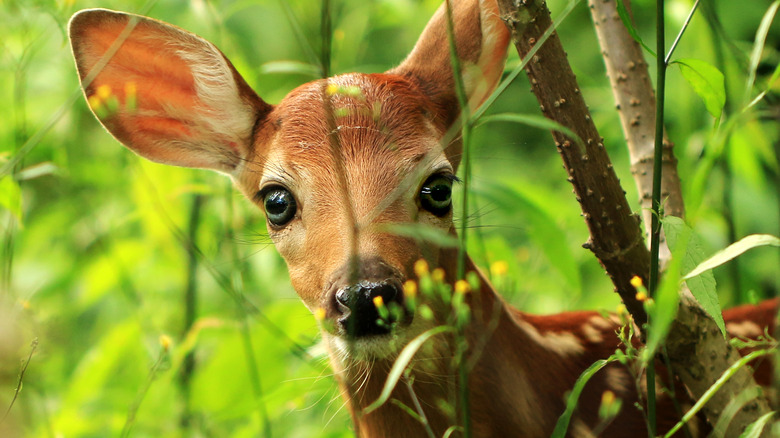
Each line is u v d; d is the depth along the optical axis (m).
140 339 9.91
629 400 7.41
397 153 7.34
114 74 8.77
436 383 7.11
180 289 11.18
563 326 8.04
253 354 8.74
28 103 11.81
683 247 4.93
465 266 7.22
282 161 7.56
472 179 7.79
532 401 7.30
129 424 7.75
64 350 10.80
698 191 5.03
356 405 7.34
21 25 9.12
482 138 13.63
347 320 6.67
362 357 6.71
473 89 8.27
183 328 10.10
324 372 8.36
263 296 10.62
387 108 7.62
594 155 6.28
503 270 6.38
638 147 7.43
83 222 11.58
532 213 6.75
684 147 10.32
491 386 7.20
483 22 8.21
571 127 6.25
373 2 12.12
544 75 6.23
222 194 9.81
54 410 9.82
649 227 7.23
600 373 7.51
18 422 7.86
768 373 8.05
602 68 13.69
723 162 9.29
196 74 8.55
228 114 8.48
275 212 7.63
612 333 7.92
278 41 13.84
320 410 9.71
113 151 11.97
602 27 7.58
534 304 11.39
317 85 8.02
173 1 10.71
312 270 7.25
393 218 7.06
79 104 11.62
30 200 12.07
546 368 7.50
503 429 7.22
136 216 10.40
